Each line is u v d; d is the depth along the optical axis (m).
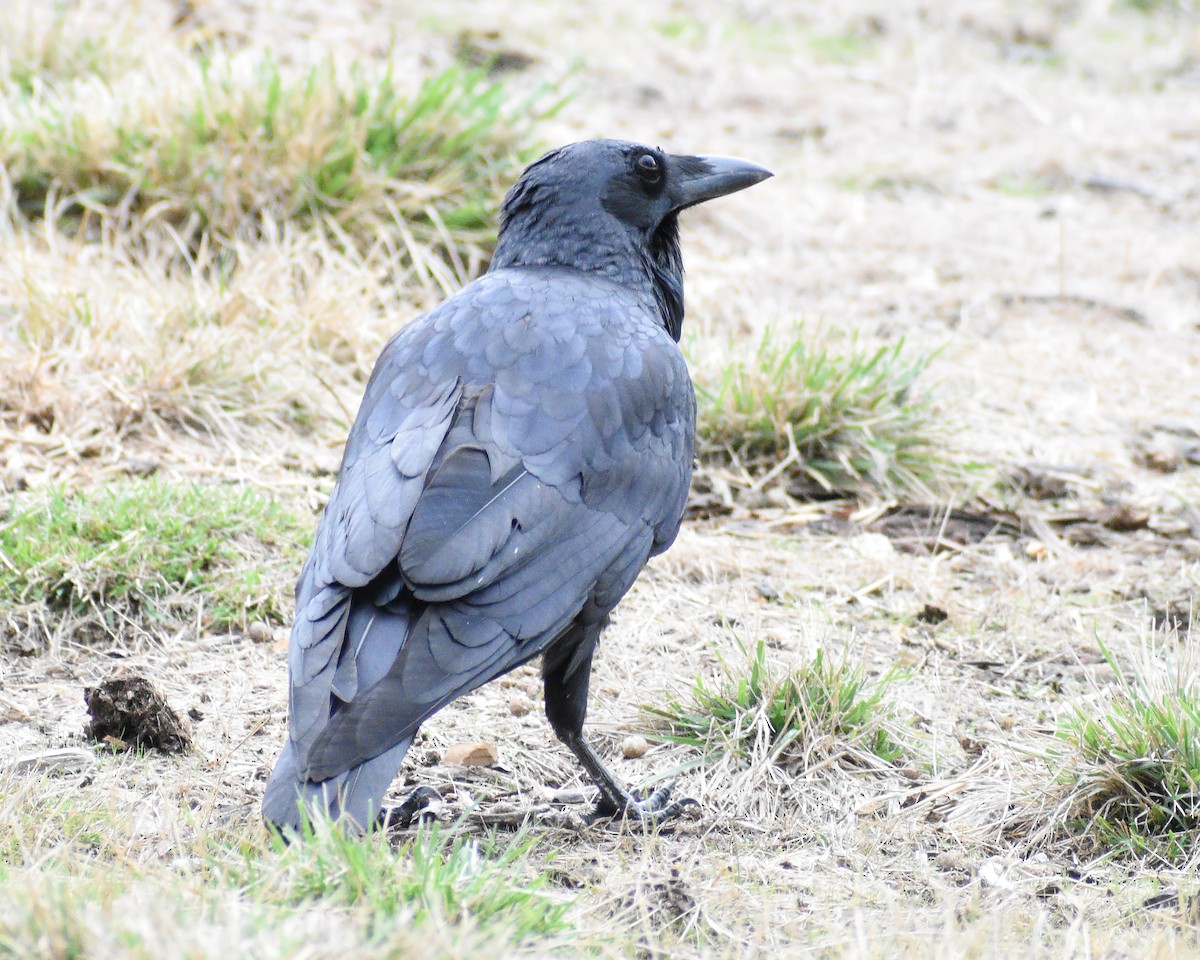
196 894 5.74
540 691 8.96
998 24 25.81
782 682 8.40
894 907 6.59
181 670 8.84
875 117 21.67
